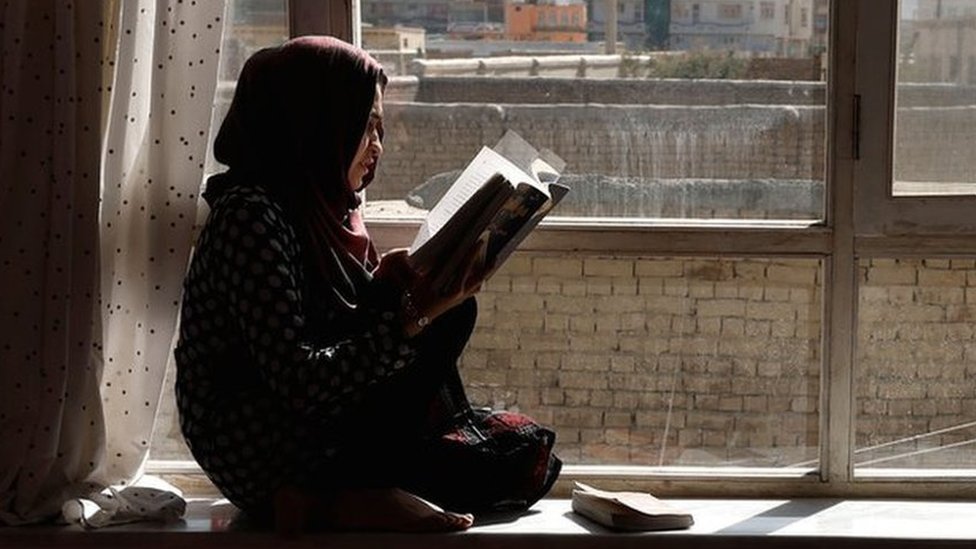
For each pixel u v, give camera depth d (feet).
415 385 8.25
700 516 8.75
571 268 9.17
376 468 8.32
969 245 9.02
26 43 8.24
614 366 9.23
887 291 9.10
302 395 7.68
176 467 9.33
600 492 8.78
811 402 9.20
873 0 8.87
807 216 9.11
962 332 9.11
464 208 7.77
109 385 8.73
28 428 8.37
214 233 7.87
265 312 7.67
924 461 9.23
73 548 8.30
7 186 8.26
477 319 9.23
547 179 8.27
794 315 9.14
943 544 8.25
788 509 8.94
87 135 8.27
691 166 9.10
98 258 8.38
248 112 8.13
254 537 8.21
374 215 9.21
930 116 8.99
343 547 8.18
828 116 8.99
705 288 9.14
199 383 8.11
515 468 8.52
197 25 8.40
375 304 7.93
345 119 8.10
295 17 8.98
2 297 8.31
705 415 9.25
